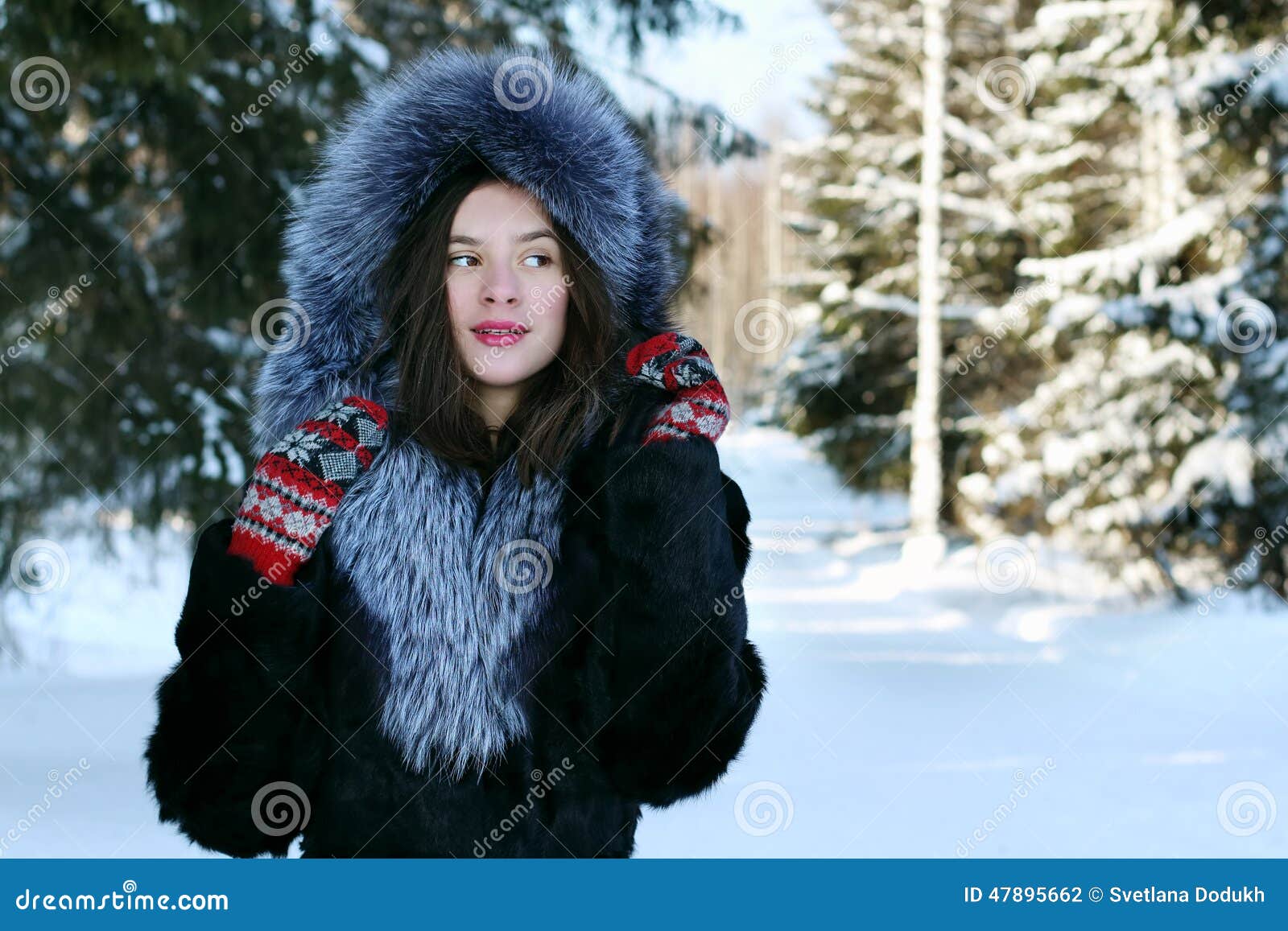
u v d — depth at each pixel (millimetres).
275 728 1634
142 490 7074
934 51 18203
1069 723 7781
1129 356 12141
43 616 11195
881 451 19688
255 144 6844
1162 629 11234
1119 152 17688
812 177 20938
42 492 7254
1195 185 14148
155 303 7020
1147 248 11984
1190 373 11789
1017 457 15039
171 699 1643
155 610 11875
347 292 1879
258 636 1608
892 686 9219
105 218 7242
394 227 1858
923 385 18031
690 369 1786
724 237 7879
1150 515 12188
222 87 6730
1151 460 12180
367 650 1704
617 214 1867
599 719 1728
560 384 1814
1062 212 17188
